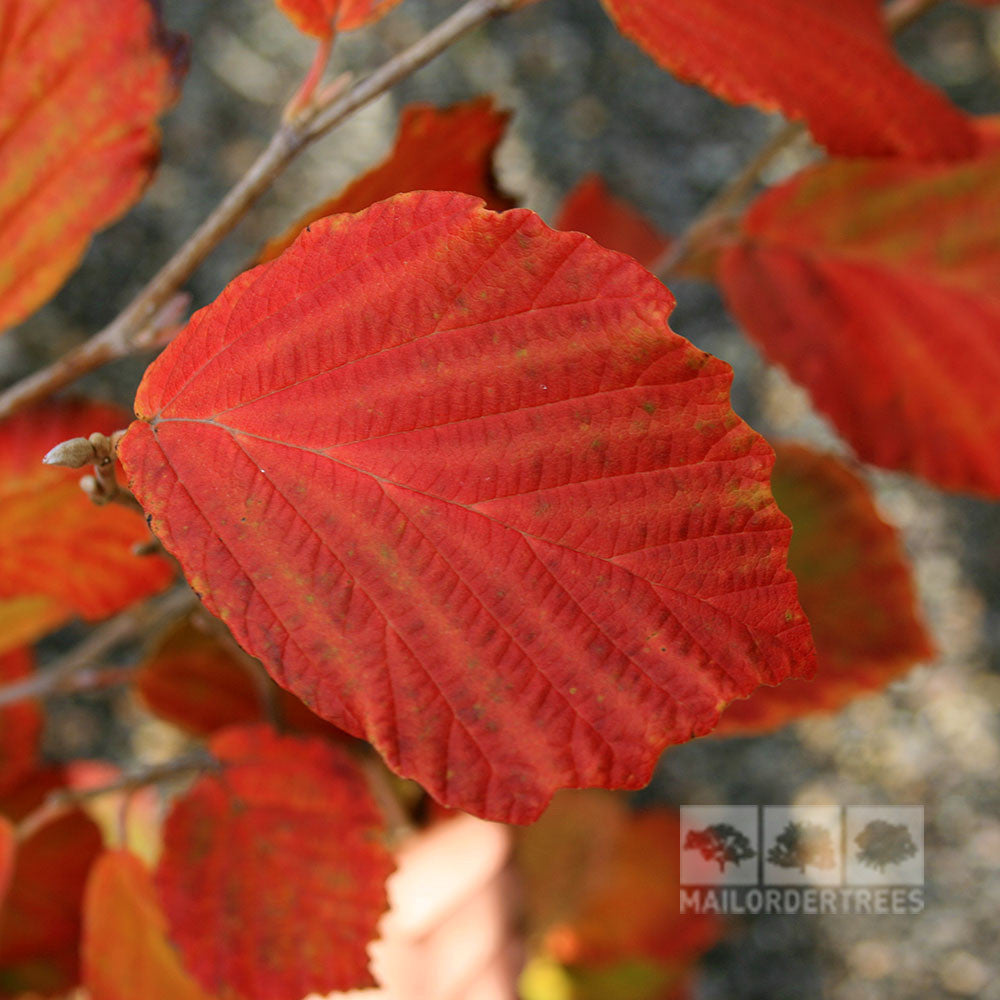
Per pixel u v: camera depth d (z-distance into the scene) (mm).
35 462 477
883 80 426
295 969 448
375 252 352
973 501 1195
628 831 867
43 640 1041
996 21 1291
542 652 349
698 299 1197
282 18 1193
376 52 1180
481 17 403
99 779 593
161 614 588
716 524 350
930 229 488
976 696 1136
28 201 433
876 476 1192
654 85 1255
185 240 1111
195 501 349
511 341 351
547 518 350
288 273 354
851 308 491
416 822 614
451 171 437
